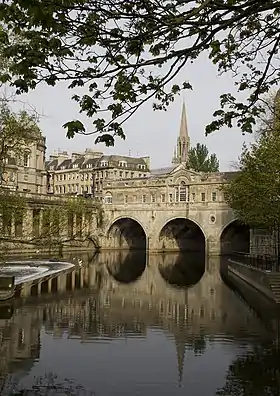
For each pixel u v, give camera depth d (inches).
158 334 1002.1
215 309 1318.9
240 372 745.0
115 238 4355.3
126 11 316.5
